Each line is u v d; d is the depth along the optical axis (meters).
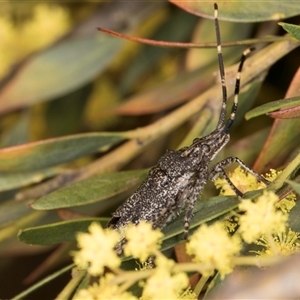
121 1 0.23
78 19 0.23
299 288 0.16
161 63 0.23
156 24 0.23
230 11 0.19
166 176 0.18
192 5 0.19
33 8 0.23
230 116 0.19
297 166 0.17
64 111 0.23
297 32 0.17
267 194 0.16
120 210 0.18
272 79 0.22
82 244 0.16
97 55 0.22
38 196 0.20
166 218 0.18
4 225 0.20
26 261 0.23
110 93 0.23
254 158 0.20
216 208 0.17
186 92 0.21
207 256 0.16
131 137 0.20
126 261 0.18
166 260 0.16
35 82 0.22
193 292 0.16
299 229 0.17
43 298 0.23
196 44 0.19
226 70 0.19
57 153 0.20
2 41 0.22
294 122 0.18
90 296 0.16
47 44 0.22
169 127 0.20
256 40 0.19
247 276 0.16
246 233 0.16
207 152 0.19
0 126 0.24
